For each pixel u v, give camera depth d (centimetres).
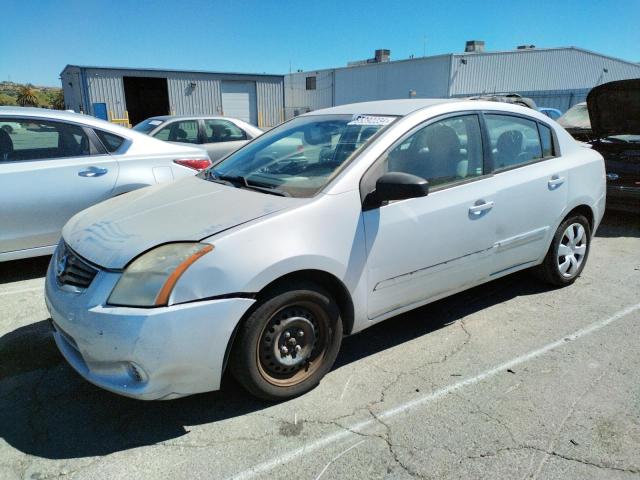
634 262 530
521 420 270
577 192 428
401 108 353
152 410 282
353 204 293
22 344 357
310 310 286
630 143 684
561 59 3900
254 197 300
